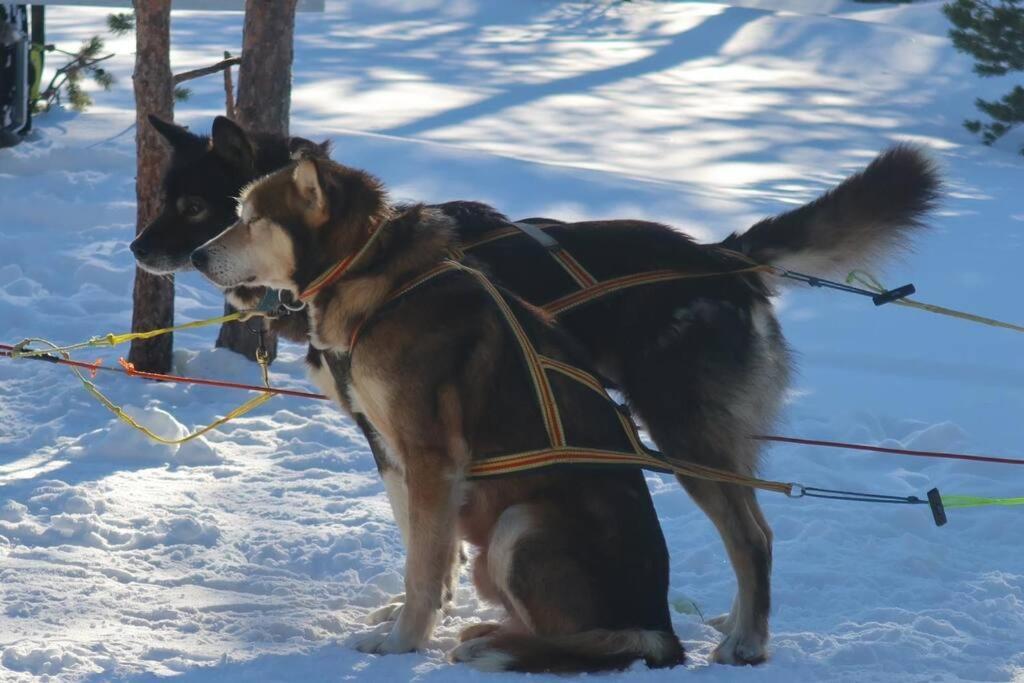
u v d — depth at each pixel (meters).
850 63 39.81
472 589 8.63
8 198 19.50
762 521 8.11
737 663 7.32
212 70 13.31
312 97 29.08
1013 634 7.81
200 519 9.55
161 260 9.45
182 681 6.61
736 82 36.09
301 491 10.44
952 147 29.55
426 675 6.77
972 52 31.92
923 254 18.77
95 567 8.48
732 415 7.91
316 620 7.84
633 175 22.95
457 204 8.84
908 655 7.34
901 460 11.71
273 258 7.32
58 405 12.45
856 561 9.21
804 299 17.02
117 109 26.06
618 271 8.23
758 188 22.84
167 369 13.48
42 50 24.27
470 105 29.48
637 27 44.34
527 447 7.22
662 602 7.10
